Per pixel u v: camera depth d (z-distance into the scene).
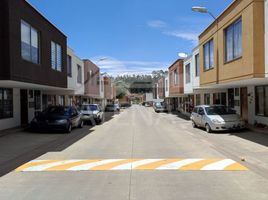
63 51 26.72
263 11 14.60
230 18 18.08
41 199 6.51
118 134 19.58
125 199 6.43
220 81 20.23
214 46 21.59
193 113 23.86
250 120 22.19
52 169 9.36
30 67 18.38
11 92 22.34
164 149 13.18
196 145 14.34
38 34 20.33
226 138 16.73
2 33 15.38
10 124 21.95
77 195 6.74
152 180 7.93
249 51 15.20
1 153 12.56
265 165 9.77
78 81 40.03
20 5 16.84
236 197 6.52
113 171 8.98
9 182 7.94
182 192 6.89
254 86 21.42
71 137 18.16
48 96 32.59
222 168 9.30
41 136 18.59
